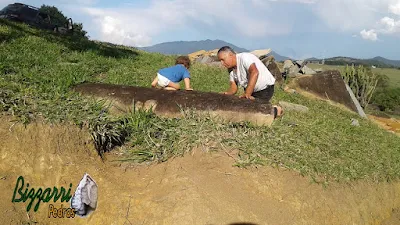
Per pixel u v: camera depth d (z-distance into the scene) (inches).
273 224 168.1
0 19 489.7
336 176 216.7
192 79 426.3
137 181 176.1
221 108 222.1
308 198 191.6
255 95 239.0
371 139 333.1
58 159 171.8
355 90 889.5
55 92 214.8
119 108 223.5
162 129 207.9
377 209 236.4
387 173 267.6
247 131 217.9
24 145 167.9
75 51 408.2
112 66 388.2
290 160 206.4
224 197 168.9
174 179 173.0
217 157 190.5
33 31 480.1
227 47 231.1
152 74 387.9
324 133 283.4
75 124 182.2
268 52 679.1
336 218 195.6
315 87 642.8
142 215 158.7
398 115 1138.7
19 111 175.3
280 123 253.9
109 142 194.9
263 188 181.8
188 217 156.1
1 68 243.0
